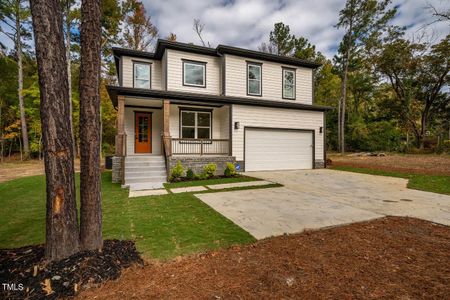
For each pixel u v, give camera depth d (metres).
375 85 23.64
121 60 11.29
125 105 11.27
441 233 3.31
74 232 2.47
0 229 3.62
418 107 21.83
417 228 3.51
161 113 11.80
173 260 2.58
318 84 27.30
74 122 17.25
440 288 2.03
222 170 9.80
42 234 3.40
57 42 2.34
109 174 10.36
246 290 2.04
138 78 11.52
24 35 17.56
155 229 3.53
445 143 19.30
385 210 4.52
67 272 2.19
